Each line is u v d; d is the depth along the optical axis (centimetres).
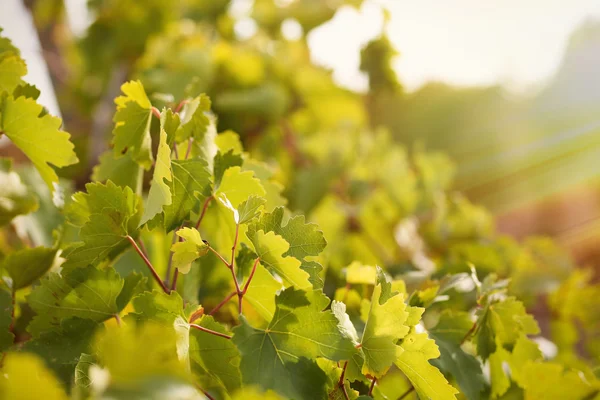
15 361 98
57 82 351
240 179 119
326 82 306
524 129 650
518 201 639
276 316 111
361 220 284
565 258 266
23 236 139
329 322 111
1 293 117
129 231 116
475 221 272
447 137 625
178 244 112
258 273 116
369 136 326
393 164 302
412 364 112
